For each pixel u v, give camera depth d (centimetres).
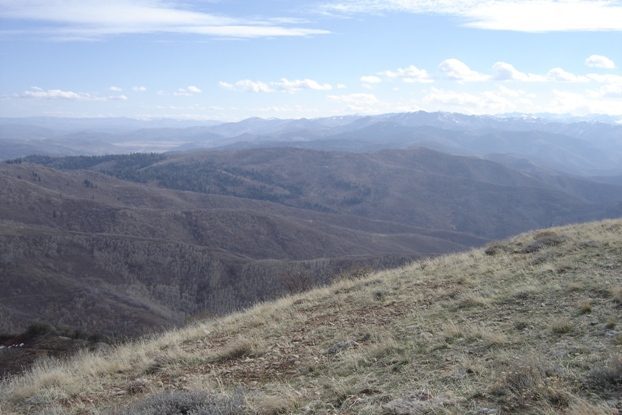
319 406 499
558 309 749
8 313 8031
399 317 905
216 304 9812
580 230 1568
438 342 680
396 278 1400
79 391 706
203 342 995
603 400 402
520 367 477
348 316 1006
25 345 1398
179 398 516
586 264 1048
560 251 1263
